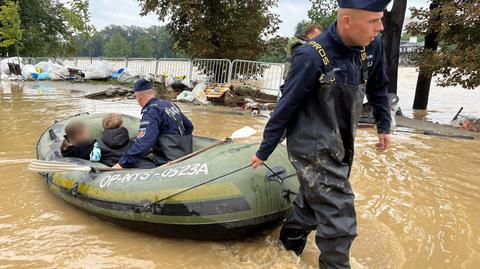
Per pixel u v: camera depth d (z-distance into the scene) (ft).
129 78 54.54
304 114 8.55
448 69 35.45
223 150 11.60
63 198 13.23
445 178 17.03
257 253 10.53
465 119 34.68
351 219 8.65
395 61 39.50
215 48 51.49
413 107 47.19
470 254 10.71
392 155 20.75
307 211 9.57
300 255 10.50
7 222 12.23
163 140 13.03
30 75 63.36
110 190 11.52
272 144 8.85
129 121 17.84
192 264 10.11
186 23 52.13
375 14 7.63
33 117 28.55
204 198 10.32
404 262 10.22
